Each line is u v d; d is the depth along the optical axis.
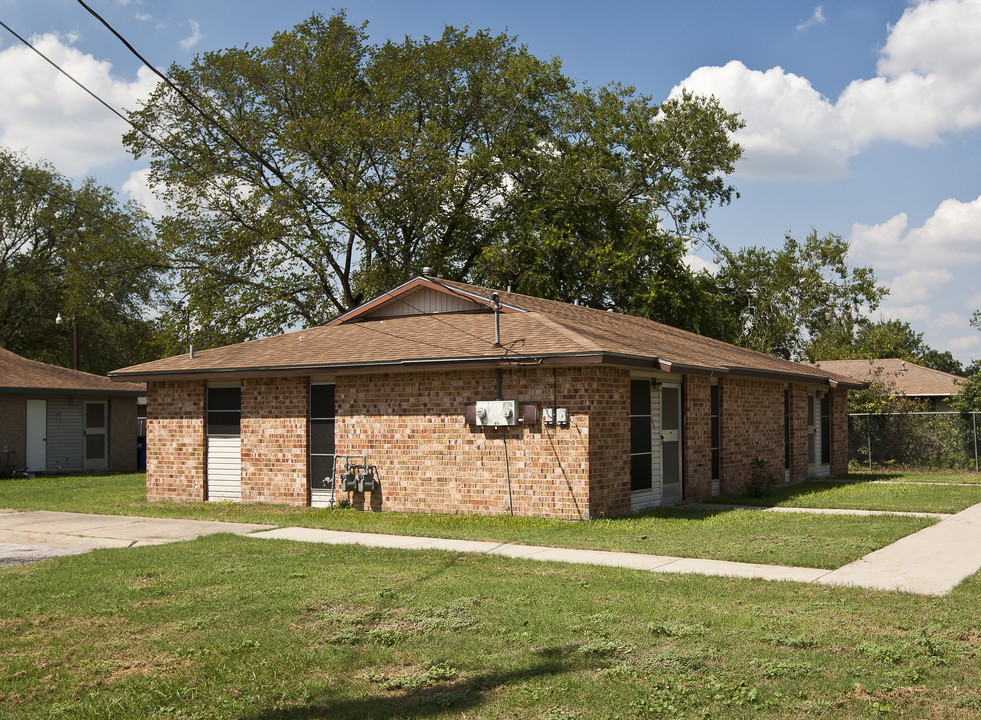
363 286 34.91
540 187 38.78
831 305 48.03
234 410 18.61
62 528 14.04
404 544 11.86
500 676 6.11
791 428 22.73
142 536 13.08
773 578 9.23
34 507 17.52
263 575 9.60
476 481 15.49
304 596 8.57
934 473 26.27
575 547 11.41
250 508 17.17
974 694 5.53
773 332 47.59
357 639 7.07
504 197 39.00
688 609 7.83
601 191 38.75
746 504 16.94
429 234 36.81
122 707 5.60
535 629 7.26
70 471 30.53
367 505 16.67
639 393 16.22
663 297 36.28
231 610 8.06
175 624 7.61
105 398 32.09
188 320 34.44
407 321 19.25
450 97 38.25
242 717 5.45
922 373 39.44
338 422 17.08
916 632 6.92
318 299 36.56
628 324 22.42
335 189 32.81
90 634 7.32
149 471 19.41
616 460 15.12
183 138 34.34
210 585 9.16
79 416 31.08
